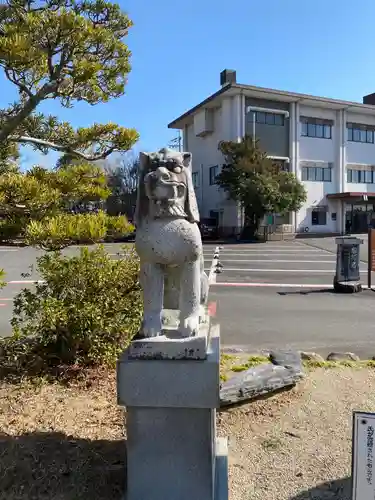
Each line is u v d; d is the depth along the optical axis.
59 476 2.66
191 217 2.39
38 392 3.97
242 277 12.83
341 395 4.18
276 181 26.31
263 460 3.12
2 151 4.40
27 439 3.10
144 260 2.41
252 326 7.20
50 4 4.06
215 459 2.68
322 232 31.83
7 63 3.53
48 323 4.19
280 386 4.21
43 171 4.38
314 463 3.08
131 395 2.25
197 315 2.40
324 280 12.35
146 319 2.38
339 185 32.00
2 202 3.71
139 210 2.40
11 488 2.55
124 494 2.49
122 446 3.05
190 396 2.22
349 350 5.93
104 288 4.57
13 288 10.80
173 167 2.34
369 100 36.47
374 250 10.80
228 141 27.50
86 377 4.34
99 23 4.23
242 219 29.53
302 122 31.00
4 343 4.55
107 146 4.82
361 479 2.20
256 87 28.03
